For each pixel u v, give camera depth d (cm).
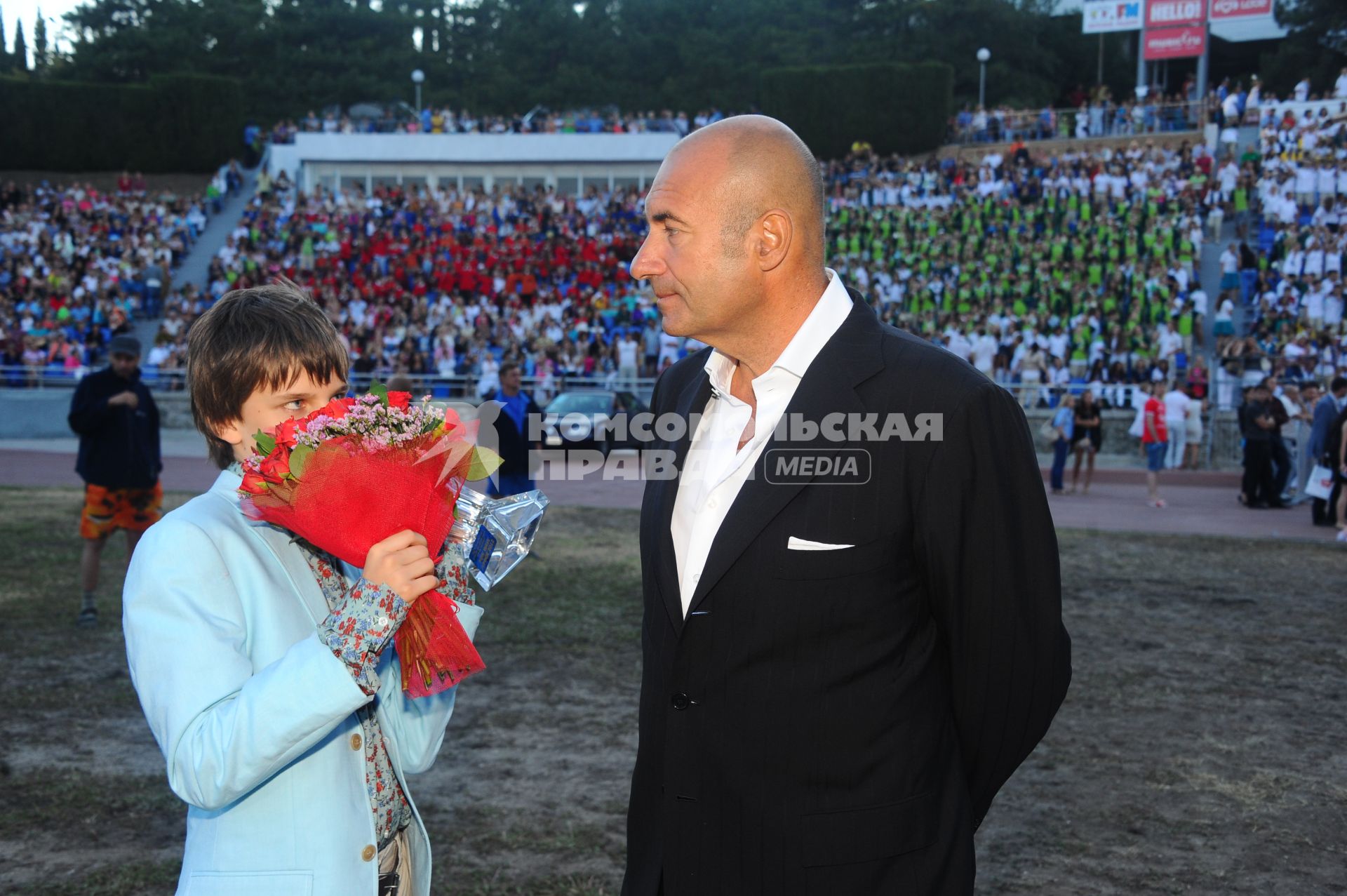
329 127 3972
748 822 194
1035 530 201
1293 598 841
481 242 3080
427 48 7238
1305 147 2898
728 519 198
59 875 375
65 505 1240
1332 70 5016
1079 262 2659
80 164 4506
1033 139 4122
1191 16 4056
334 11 6762
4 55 7850
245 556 181
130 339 697
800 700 191
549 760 489
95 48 6662
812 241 209
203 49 6631
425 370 2345
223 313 190
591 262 2925
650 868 208
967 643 200
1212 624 756
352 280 2873
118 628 703
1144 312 2366
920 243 2906
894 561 195
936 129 4284
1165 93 4359
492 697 579
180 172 4606
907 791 193
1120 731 536
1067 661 208
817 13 6644
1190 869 390
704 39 6581
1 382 2273
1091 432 1535
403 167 3828
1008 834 419
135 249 3088
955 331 2353
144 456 702
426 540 175
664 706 206
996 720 205
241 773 159
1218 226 2762
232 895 172
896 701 194
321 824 177
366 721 193
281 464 170
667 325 213
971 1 6047
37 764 476
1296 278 2419
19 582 828
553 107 6550
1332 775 480
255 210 3384
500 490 683
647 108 6581
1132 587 877
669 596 206
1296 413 1590
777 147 205
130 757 487
